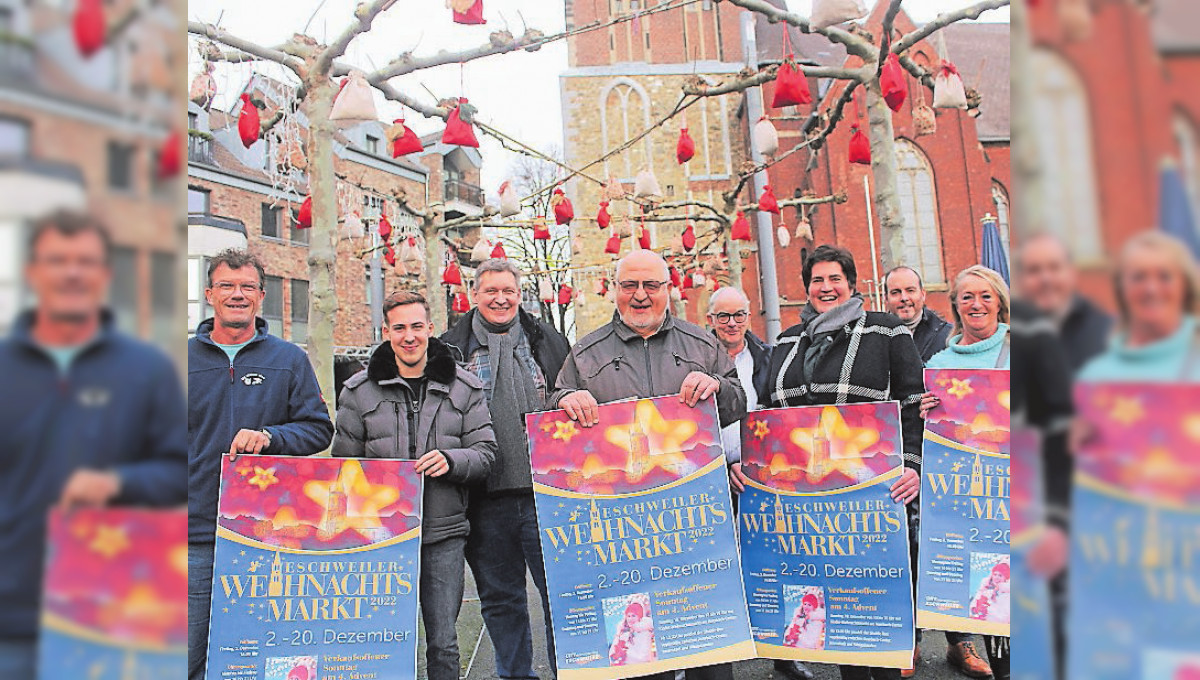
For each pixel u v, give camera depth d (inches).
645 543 114.8
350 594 116.6
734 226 416.5
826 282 143.1
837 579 119.1
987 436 123.0
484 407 135.0
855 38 239.8
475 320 153.3
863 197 1071.6
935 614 120.7
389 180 1066.7
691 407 118.0
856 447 121.0
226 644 113.3
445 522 127.0
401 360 132.9
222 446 127.0
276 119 230.8
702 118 1206.9
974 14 212.8
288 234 876.6
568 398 119.3
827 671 160.7
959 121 1109.1
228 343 133.0
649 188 389.4
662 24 1222.3
